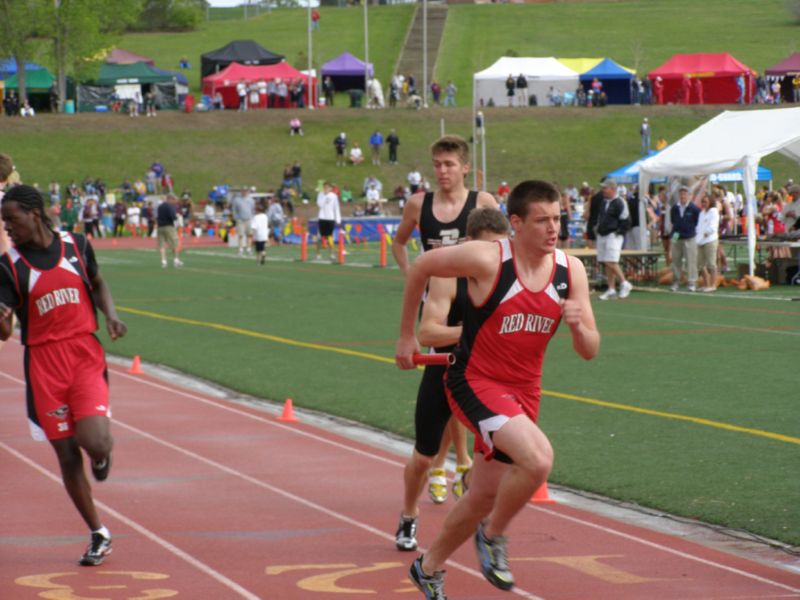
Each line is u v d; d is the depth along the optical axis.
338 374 27.95
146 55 193.88
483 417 10.81
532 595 11.91
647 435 20.23
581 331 10.78
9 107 140.38
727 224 60.66
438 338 13.49
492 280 10.86
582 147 132.50
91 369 13.16
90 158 129.12
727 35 189.12
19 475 17.80
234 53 151.12
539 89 147.88
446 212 15.41
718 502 15.73
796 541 13.91
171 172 127.75
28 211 12.95
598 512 15.59
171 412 23.39
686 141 51.84
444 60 181.38
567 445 19.58
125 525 14.88
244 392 26.11
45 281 12.96
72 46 142.50
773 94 140.62
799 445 19.19
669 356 29.66
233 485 17.14
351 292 49.94
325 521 15.10
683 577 12.50
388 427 21.72
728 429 20.58
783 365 27.73
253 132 137.50
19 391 26.28
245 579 12.52
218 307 44.44
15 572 12.80
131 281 57.38
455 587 12.24
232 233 92.62
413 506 13.74
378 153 129.50
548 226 10.69
